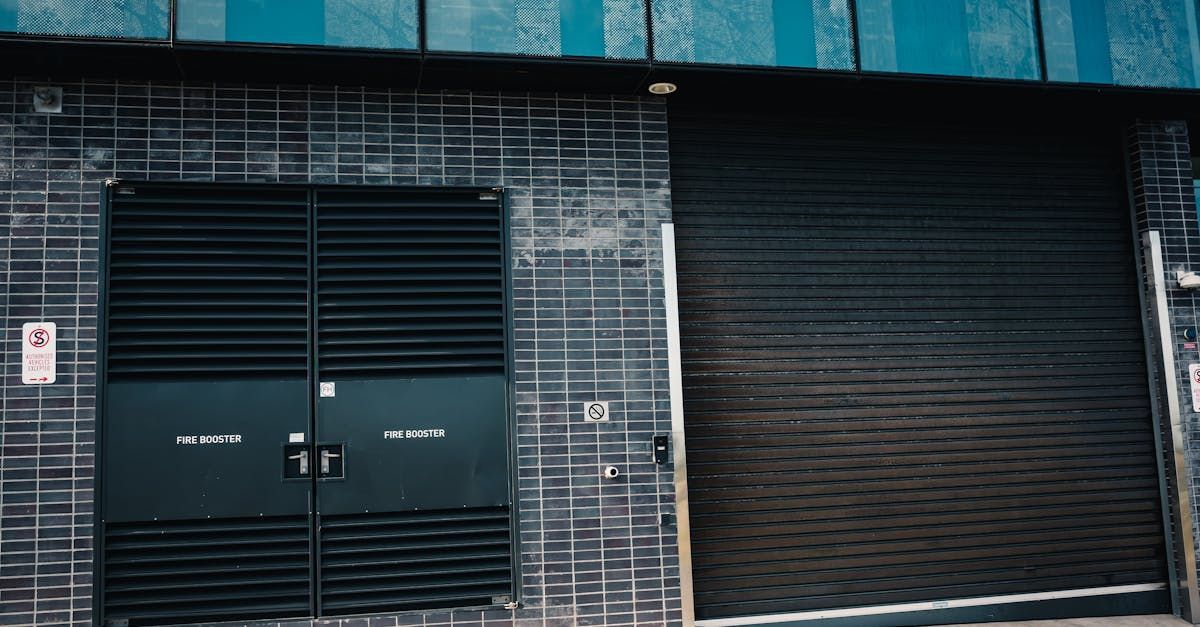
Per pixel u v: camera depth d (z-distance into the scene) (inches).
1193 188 289.7
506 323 240.4
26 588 211.0
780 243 267.3
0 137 222.2
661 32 242.4
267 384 228.4
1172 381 276.7
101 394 219.9
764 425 258.7
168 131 230.1
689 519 247.0
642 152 254.2
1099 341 283.4
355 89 241.0
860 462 262.8
